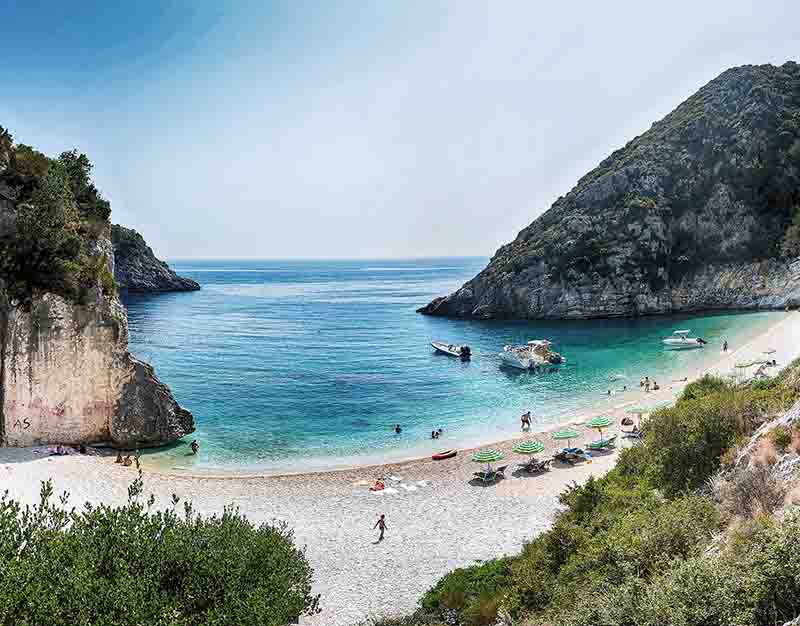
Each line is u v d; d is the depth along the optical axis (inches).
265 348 3757.4
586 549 749.9
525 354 3056.1
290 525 1224.8
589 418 2063.2
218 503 1350.9
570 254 4702.3
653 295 4562.0
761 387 1008.9
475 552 1078.4
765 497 589.9
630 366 2913.4
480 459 1456.7
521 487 1422.2
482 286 5073.8
